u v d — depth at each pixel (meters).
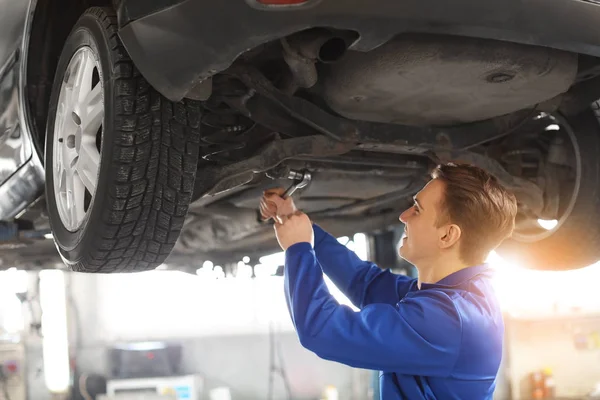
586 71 1.84
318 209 2.75
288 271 1.43
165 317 8.21
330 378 8.19
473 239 1.44
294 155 1.90
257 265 3.84
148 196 1.64
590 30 1.56
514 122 2.14
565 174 2.38
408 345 1.28
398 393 1.37
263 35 1.38
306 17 1.35
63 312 7.77
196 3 1.39
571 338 7.70
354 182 2.34
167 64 1.50
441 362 1.30
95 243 1.70
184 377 7.47
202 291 8.30
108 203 1.62
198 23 1.41
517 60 1.61
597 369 7.65
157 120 1.60
